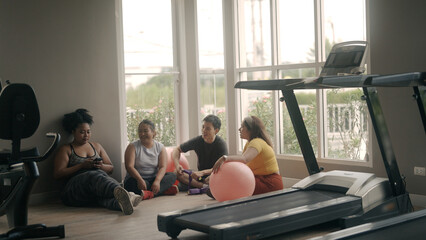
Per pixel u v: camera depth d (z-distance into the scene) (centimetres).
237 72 594
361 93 495
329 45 520
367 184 393
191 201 484
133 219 413
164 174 511
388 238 304
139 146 512
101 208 460
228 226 312
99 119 534
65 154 493
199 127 610
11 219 358
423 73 347
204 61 608
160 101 605
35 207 474
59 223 404
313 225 380
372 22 465
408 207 404
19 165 361
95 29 532
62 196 477
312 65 530
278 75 564
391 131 459
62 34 512
